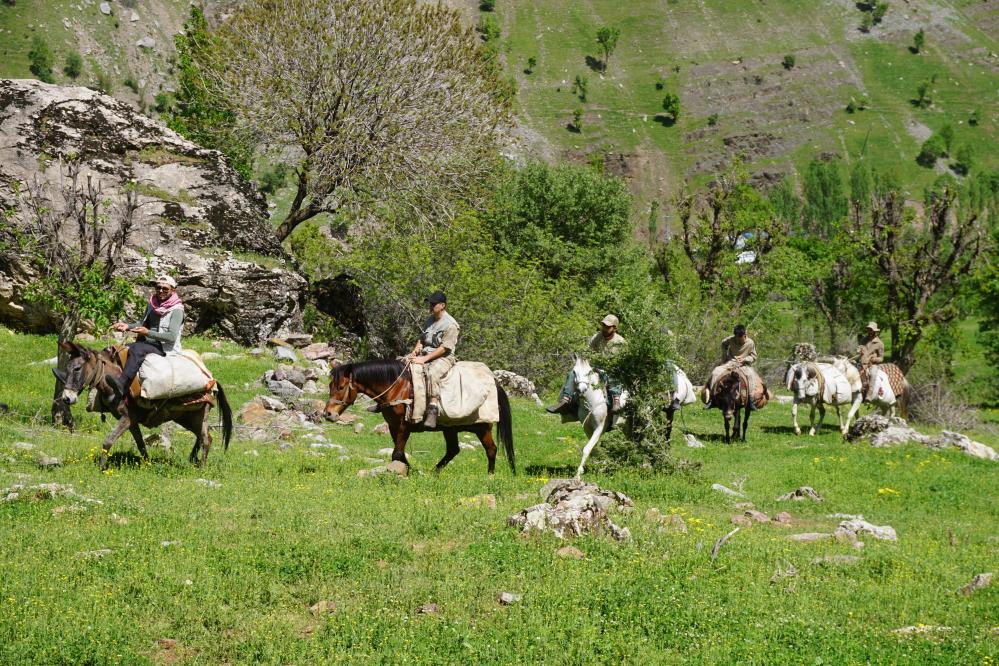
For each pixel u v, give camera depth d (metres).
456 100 40.78
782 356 50.22
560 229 51.44
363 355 36.28
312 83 39.56
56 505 10.90
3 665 6.77
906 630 8.37
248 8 39.97
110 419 18.91
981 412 41.22
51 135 29.33
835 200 189.00
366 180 39.97
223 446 16.12
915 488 16.98
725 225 54.59
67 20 196.12
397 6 39.53
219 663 7.26
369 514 11.48
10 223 26.44
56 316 26.88
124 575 8.69
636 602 8.63
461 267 33.97
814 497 15.80
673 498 14.70
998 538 13.17
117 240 18.39
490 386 15.48
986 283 55.53
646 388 16.44
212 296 29.98
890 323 51.97
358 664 7.18
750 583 9.56
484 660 7.29
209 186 32.41
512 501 13.02
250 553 9.66
